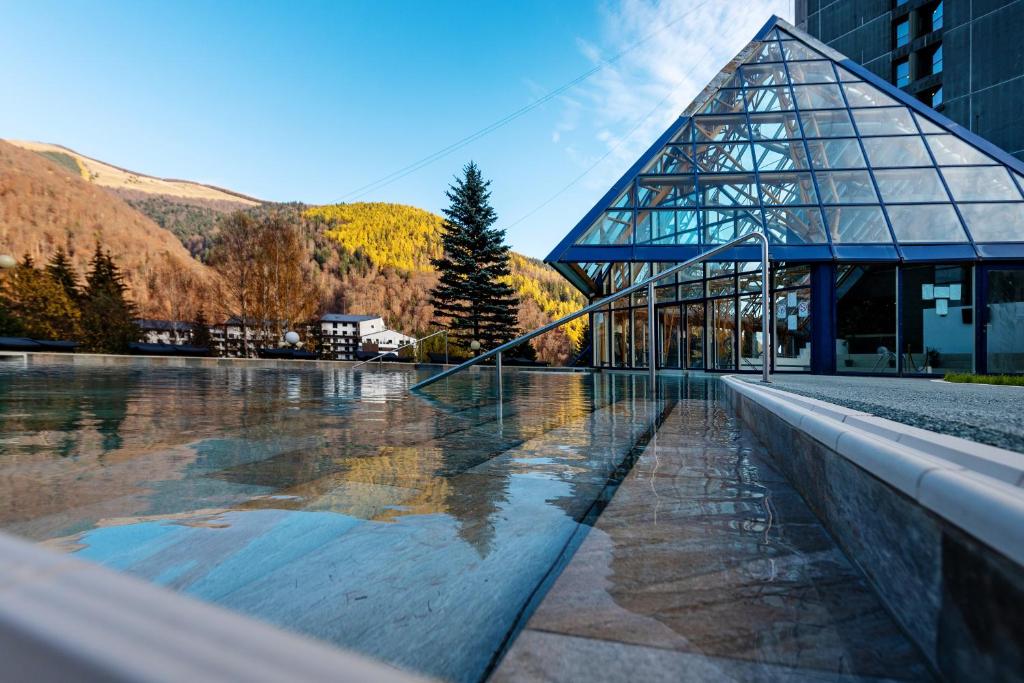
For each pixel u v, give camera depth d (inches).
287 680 9.9
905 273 428.5
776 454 98.0
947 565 32.7
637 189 503.8
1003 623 26.5
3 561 15.4
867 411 89.1
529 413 192.7
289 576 51.2
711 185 500.7
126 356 687.7
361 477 91.4
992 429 65.2
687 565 52.3
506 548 59.1
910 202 447.2
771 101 560.1
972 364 406.9
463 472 95.9
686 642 38.3
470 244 1254.9
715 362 521.0
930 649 34.9
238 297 1392.7
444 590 48.6
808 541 59.1
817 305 439.5
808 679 34.1
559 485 86.7
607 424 162.1
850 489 53.3
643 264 611.5
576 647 37.4
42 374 435.5
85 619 12.3
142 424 154.7
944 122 497.7
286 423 161.0
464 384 399.2
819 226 449.7
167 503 74.0
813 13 1251.8
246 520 67.1
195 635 11.6
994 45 945.5
